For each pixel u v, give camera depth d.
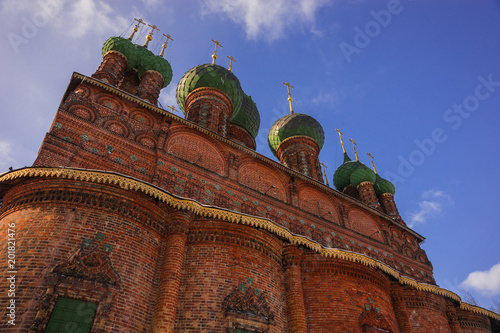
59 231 10.31
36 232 10.20
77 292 9.45
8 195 11.59
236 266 12.51
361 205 22.27
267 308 12.20
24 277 9.30
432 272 23.34
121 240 10.98
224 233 13.07
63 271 9.62
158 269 11.59
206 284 11.71
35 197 10.96
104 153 13.88
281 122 33.12
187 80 26.98
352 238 20.02
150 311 10.65
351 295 14.55
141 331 10.12
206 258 12.34
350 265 15.35
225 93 25.91
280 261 14.30
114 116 15.47
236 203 16.25
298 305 13.27
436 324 17.73
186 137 17.27
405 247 23.34
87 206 11.06
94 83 15.61
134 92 24.00
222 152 18.08
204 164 16.89
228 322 11.05
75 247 10.18
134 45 25.02
